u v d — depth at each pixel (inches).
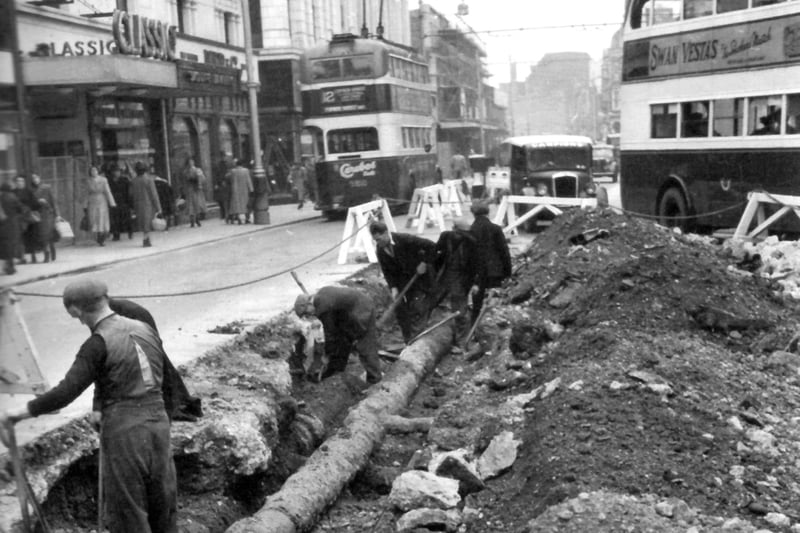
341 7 2137.1
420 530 262.1
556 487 249.4
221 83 1142.3
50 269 698.2
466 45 3567.9
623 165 895.7
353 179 1156.5
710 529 222.4
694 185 785.6
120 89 979.3
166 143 1176.8
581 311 430.6
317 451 336.8
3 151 272.4
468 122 3058.6
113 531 224.7
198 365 380.2
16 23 273.6
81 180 938.7
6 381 295.1
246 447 307.1
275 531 275.4
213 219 1264.8
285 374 388.8
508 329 481.4
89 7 952.3
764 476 261.6
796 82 670.5
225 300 569.6
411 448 360.2
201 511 289.3
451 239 492.4
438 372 463.8
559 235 628.7
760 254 601.6
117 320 227.8
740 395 327.9
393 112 1163.3
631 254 547.8
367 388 430.9
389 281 496.1
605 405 295.9
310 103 1163.9
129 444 221.9
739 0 723.4
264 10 1624.0
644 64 848.9
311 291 587.2
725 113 743.1
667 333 391.2
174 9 1250.0
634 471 255.6
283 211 1439.5
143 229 884.6
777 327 409.4
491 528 254.4
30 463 264.1
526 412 325.4
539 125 7460.6
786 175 683.4
